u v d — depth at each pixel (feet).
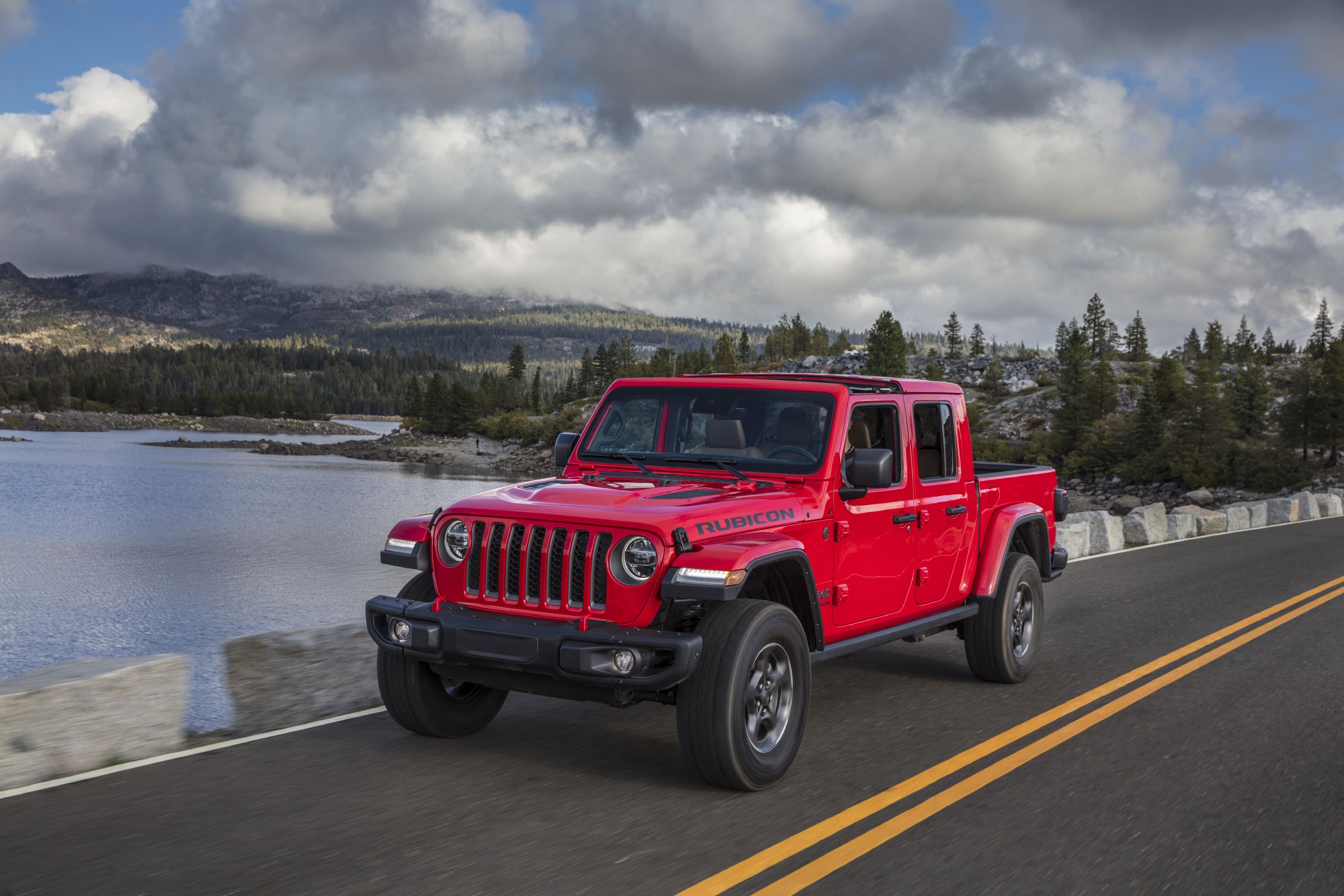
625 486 17.94
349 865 12.61
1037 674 25.21
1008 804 15.48
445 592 16.79
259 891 11.76
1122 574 45.70
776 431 18.94
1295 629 31.81
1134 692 23.29
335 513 238.68
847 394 18.90
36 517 224.94
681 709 15.40
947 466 22.09
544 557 15.76
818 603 17.57
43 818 14.06
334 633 20.48
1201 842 14.02
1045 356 637.30
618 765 17.15
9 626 107.76
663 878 12.41
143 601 122.11
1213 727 20.27
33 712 15.74
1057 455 385.50
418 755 17.48
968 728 19.95
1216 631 31.45
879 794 15.85
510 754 17.65
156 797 15.03
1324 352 604.49
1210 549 58.03
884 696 22.67
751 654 15.48
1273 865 13.28
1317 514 93.30
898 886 12.32
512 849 13.26
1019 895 12.12
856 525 18.80
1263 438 361.10
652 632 15.01
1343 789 16.47
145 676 17.26
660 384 20.57
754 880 12.39
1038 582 24.77
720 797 15.57
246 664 19.30
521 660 15.37
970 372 587.68
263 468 442.09
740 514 16.53
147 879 12.03
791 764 16.98
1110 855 13.48
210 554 164.35
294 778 16.10
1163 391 420.36
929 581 21.31
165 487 317.83
